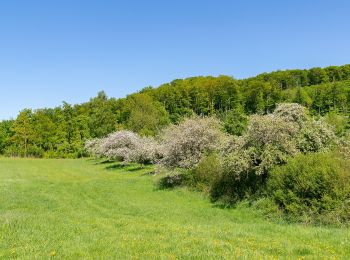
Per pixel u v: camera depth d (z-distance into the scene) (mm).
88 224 15055
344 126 44375
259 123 23094
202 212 22297
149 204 25500
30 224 14430
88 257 9062
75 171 55312
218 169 27031
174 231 12906
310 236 12672
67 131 97750
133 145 54469
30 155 96312
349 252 10109
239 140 24484
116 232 12797
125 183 36469
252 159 23219
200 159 30328
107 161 70188
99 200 27719
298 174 19875
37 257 9086
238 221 19906
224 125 48188
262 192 22906
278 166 21984
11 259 9133
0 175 50281
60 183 38844
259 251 9805
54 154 94188
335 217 17641
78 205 25781
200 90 126250
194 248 9773
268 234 13492
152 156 40562
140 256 9047
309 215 18688
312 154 21375
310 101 114688
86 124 97188
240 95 122938
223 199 25219
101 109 88688
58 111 106562
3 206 24438
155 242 10695
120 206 24797
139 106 89188
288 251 9914
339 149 22641
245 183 24922
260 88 118438
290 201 19859
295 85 158750
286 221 19156
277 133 23062
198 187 29375
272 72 171375
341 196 18031
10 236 11898
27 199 28000
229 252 9375
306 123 25156
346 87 116250
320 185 18703
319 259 9070
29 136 97875
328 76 162250
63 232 12844
